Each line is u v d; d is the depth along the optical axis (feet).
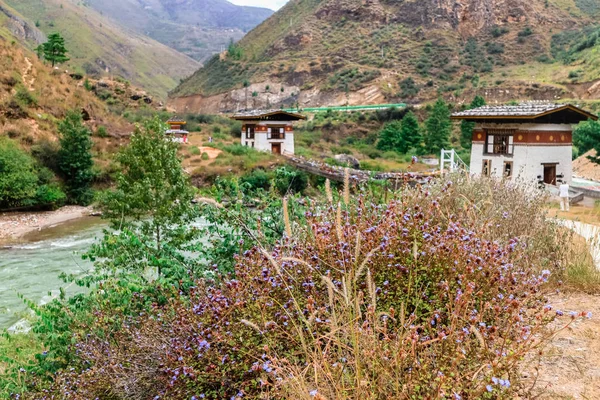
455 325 10.82
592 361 13.56
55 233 103.71
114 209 48.62
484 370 9.99
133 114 284.00
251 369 11.84
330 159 185.47
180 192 42.73
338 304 12.42
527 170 83.97
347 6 579.48
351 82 448.24
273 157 164.45
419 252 13.93
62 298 24.61
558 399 11.62
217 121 325.83
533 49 439.22
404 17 533.14
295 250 15.51
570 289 20.62
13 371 22.17
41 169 134.10
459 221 18.04
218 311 13.65
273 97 490.08
